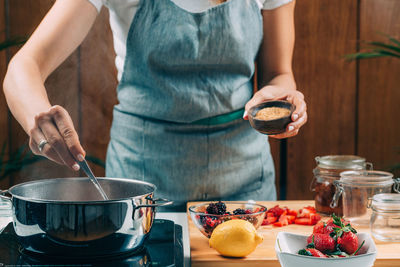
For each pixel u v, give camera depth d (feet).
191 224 4.25
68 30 4.58
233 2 4.74
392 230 3.74
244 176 5.16
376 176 4.31
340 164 4.50
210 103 4.90
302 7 9.02
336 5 9.04
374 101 9.27
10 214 3.61
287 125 4.21
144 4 4.66
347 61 9.14
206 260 3.30
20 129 8.18
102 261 2.81
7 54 8.01
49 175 7.55
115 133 5.23
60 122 3.35
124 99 5.06
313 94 9.21
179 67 4.79
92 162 8.31
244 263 3.30
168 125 4.92
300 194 9.40
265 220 4.33
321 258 2.90
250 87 5.27
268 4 5.09
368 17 9.08
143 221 2.87
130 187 3.43
